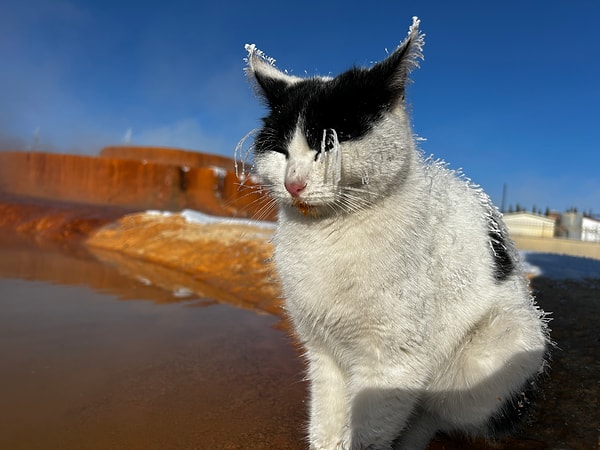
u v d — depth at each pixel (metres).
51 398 0.40
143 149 5.18
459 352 0.31
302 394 0.43
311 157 0.27
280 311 0.72
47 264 1.12
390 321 0.27
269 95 0.32
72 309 0.70
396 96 0.28
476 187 0.36
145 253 1.35
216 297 0.83
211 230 1.42
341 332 0.28
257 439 0.35
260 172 0.31
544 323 0.37
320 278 0.27
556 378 0.42
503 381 0.31
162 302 0.78
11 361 0.48
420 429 0.34
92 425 0.36
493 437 0.34
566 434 0.35
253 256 1.05
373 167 0.26
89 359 0.50
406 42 0.28
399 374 0.28
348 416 0.30
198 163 5.33
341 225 0.27
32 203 2.21
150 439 0.35
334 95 0.27
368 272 0.26
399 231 0.27
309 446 0.33
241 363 0.51
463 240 0.30
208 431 0.36
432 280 0.28
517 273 0.34
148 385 0.44
